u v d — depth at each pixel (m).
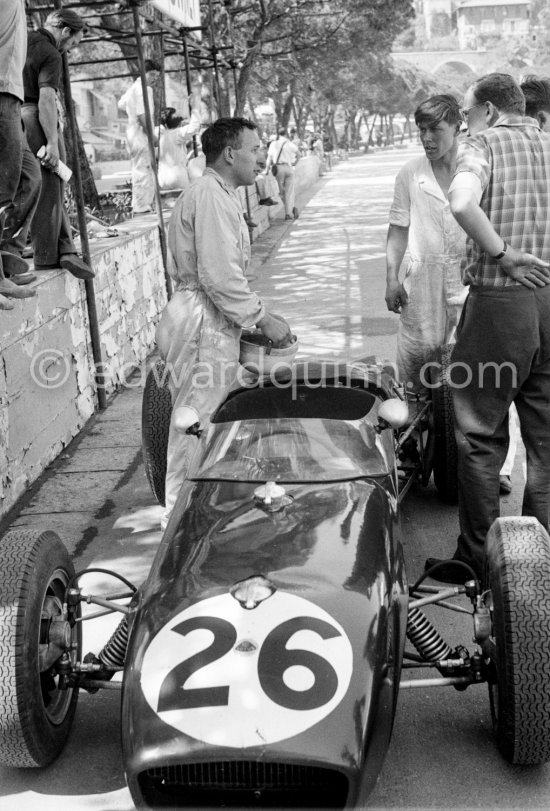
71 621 3.93
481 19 191.00
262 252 18.64
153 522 6.27
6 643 3.46
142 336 10.90
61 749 3.87
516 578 3.49
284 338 5.59
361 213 25.97
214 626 3.23
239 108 23.86
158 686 3.07
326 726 2.92
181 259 5.49
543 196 4.55
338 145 84.31
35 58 7.97
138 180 15.37
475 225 4.43
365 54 27.05
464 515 5.02
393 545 3.77
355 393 4.65
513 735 3.46
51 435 7.48
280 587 3.36
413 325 6.32
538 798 3.50
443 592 3.91
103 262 9.30
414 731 3.92
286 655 3.10
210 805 3.05
